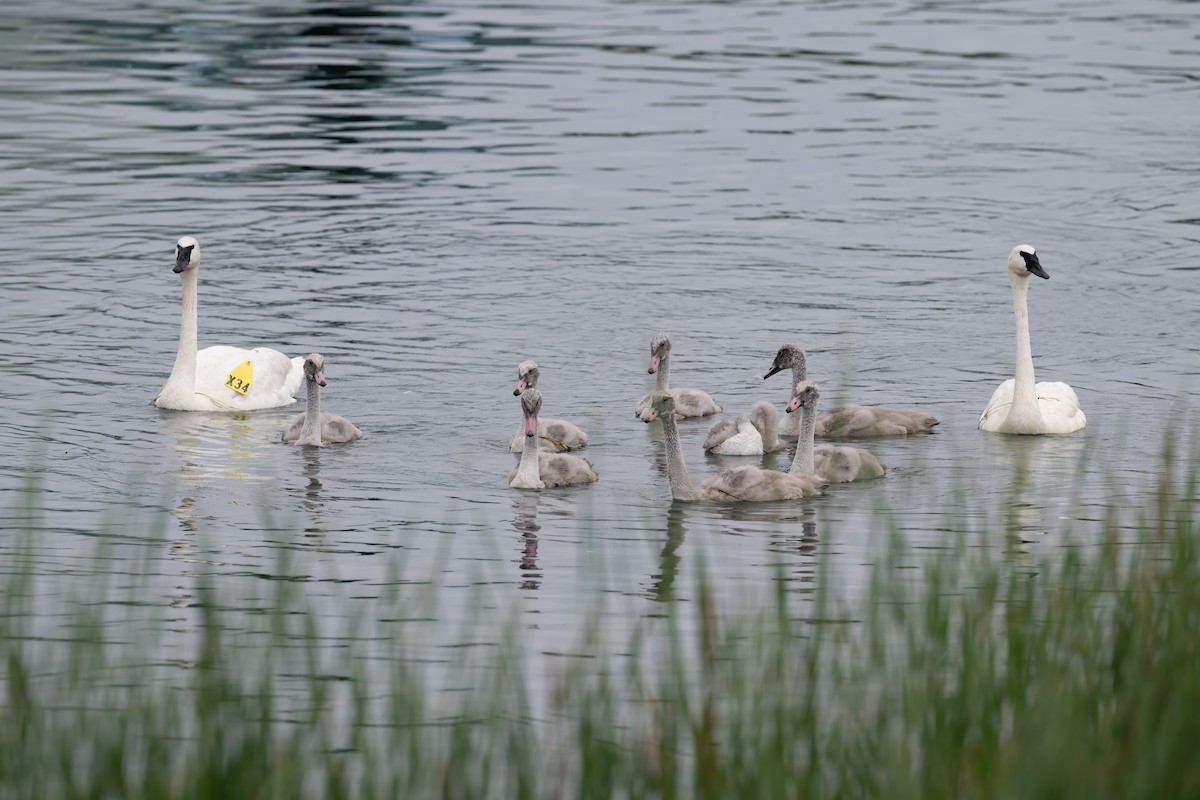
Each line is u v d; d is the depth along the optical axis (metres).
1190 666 11.90
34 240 33.91
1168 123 46.03
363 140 43.91
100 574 17.42
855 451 21.53
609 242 34.62
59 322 28.89
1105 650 12.88
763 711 11.88
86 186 38.38
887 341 28.22
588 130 45.41
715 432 23.03
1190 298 30.73
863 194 38.78
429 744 11.57
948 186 39.47
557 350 27.67
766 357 27.42
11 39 57.47
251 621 16.02
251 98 49.00
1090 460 22.12
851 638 15.09
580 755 11.68
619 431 23.89
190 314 24.92
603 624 16.08
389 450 22.73
